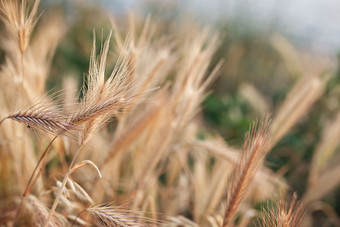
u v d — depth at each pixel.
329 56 1.74
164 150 0.67
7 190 0.69
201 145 0.70
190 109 0.65
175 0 1.42
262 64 1.83
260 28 1.88
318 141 1.14
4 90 0.66
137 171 0.69
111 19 0.59
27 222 0.64
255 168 0.53
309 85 0.73
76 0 1.29
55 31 0.82
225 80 1.65
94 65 0.51
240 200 0.54
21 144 0.65
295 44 2.15
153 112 0.63
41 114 0.49
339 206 1.07
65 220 0.56
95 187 0.64
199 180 0.76
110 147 0.64
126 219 0.51
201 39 0.66
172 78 0.79
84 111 0.48
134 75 0.51
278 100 1.54
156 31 1.08
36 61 0.71
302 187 1.03
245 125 1.09
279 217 0.52
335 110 1.29
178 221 0.61
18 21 0.56
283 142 1.14
